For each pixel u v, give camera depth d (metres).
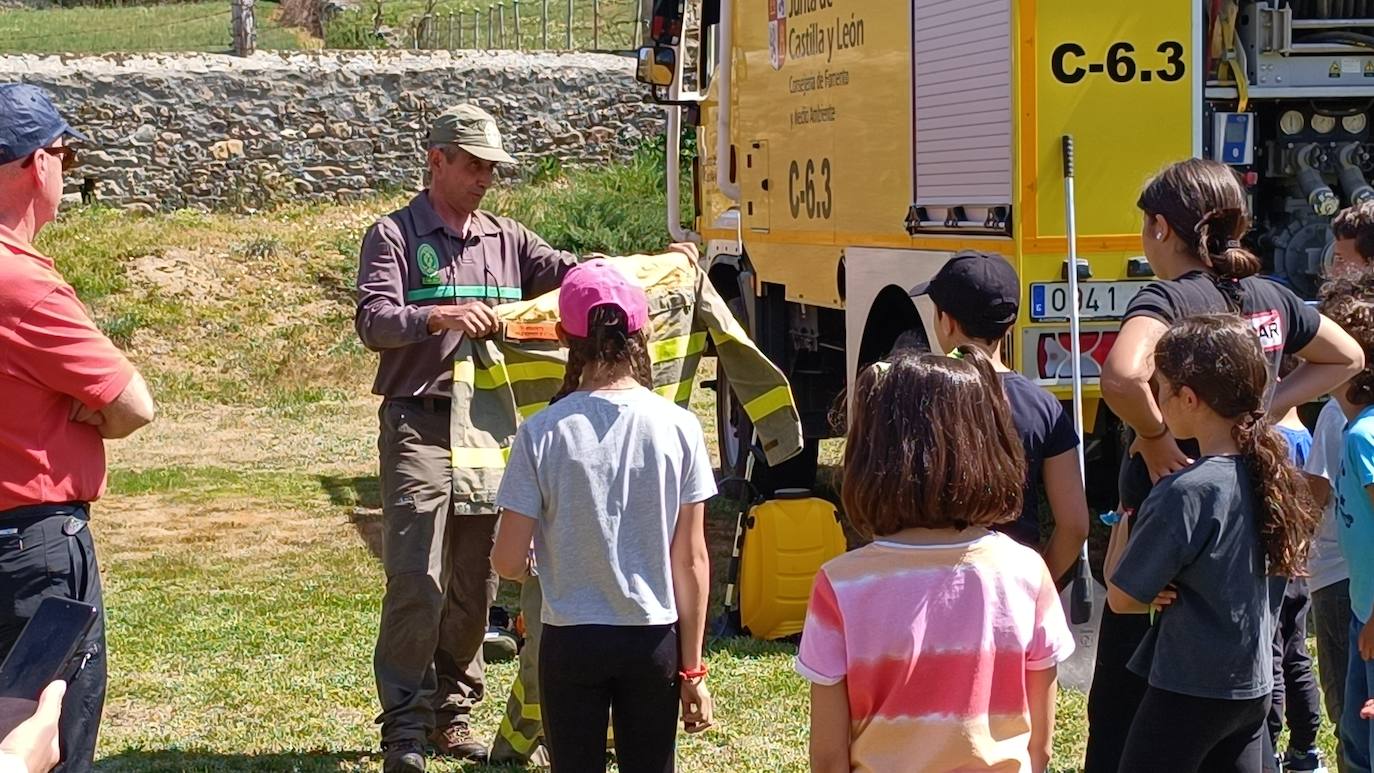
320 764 5.34
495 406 4.95
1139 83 6.18
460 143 5.16
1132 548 3.48
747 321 9.66
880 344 7.64
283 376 15.34
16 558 3.68
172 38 29.70
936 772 2.84
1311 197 6.88
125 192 20.31
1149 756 3.54
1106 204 6.18
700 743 5.55
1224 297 4.00
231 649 6.79
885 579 2.89
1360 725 3.98
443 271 5.21
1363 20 6.63
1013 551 2.96
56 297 3.67
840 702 2.92
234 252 18.22
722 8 9.68
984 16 6.34
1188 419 3.55
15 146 3.68
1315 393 4.15
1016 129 6.12
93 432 3.82
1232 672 3.46
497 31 30.92
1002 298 3.97
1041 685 2.97
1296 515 3.46
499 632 6.77
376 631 7.09
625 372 3.94
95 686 3.81
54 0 36.16
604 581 3.81
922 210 6.94
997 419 2.94
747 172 9.41
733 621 7.03
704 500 3.91
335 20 31.75
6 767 2.32
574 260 5.48
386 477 5.11
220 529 9.48
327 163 21.25
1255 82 6.60
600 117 22.59
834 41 7.94
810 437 9.33
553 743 3.91
